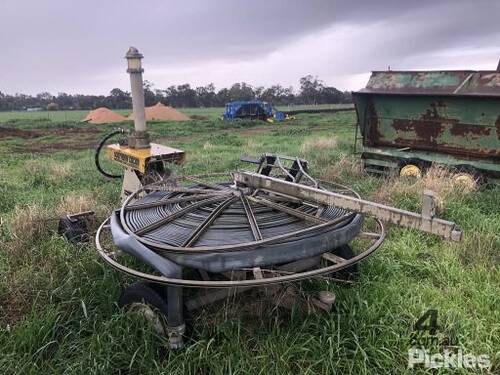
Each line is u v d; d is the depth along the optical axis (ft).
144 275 9.63
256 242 9.49
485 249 15.60
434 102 25.35
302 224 10.93
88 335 11.25
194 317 10.94
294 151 45.50
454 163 25.36
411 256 15.23
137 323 10.78
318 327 10.70
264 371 9.43
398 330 10.72
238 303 11.50
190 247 9.73
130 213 12.26
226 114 124.88
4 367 9.81
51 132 90.43
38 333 10.82
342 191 14.48
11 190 27.14
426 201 8.80
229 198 11.87
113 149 19.77
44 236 16.97
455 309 11.68
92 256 14.53
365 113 28.76
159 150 18.70
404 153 27.45
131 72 17.98
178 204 12.46
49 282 13.35
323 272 9.70
